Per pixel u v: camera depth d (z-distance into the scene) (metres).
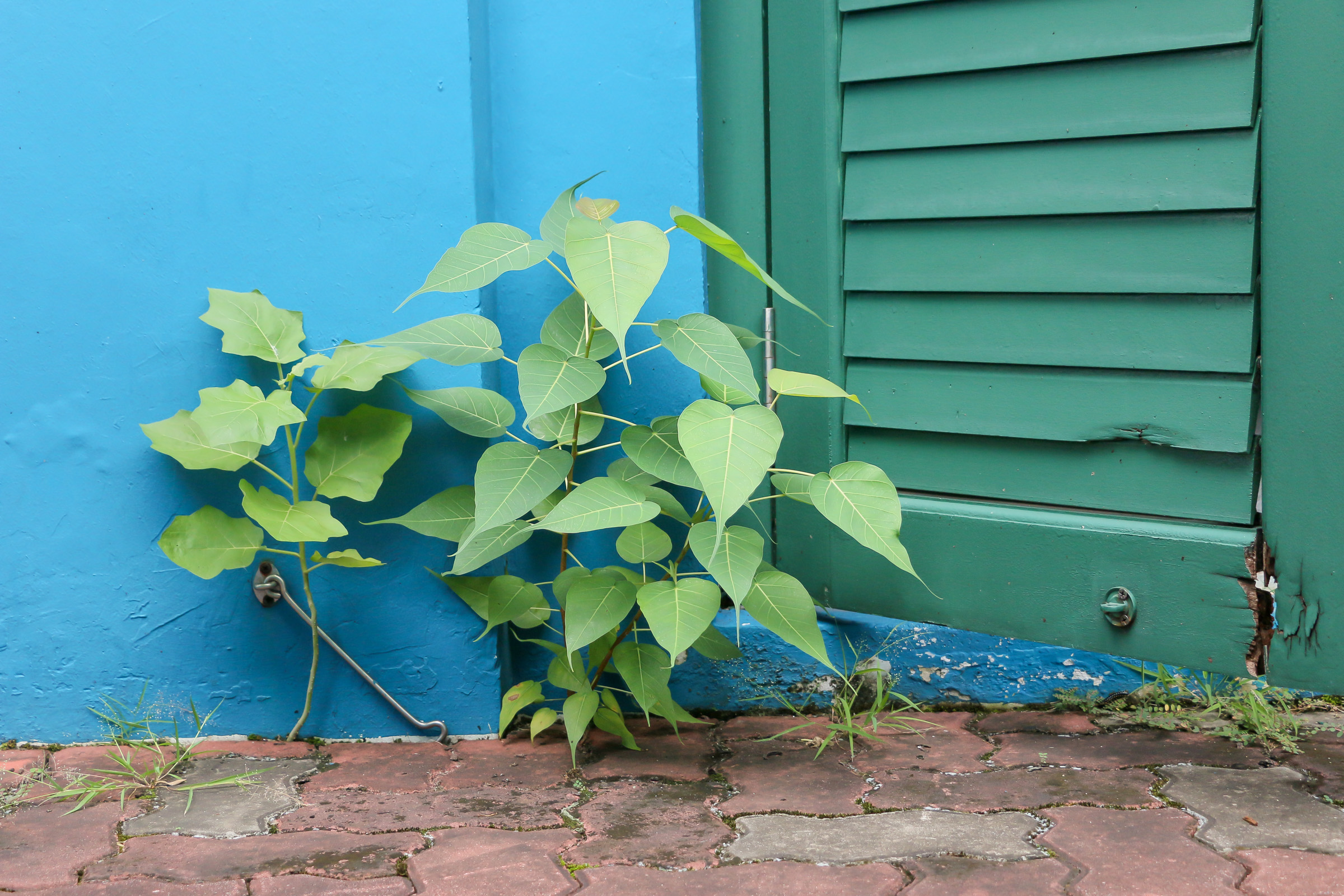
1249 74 1.48
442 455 1.87
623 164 1.93
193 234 1.83
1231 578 1.59
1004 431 1.75
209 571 1.70
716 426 1.46
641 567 1.99
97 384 1.83
